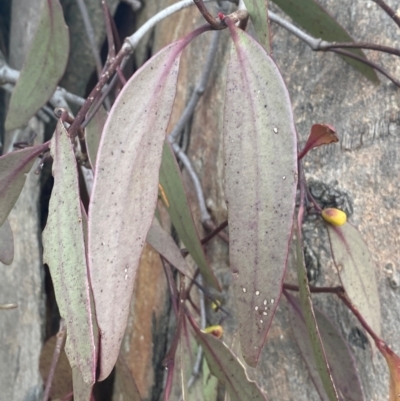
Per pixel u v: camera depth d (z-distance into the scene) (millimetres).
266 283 168
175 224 292
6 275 443
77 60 506
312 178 337
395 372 240
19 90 326
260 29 203
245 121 178
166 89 181
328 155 334
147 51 499
